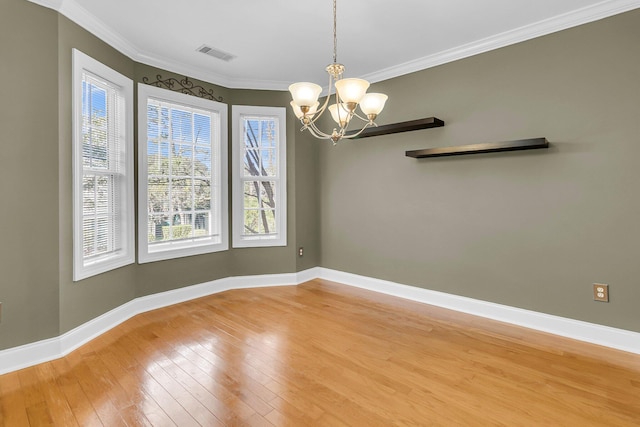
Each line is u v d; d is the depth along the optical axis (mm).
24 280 2303
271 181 4316
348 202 4230
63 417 1771
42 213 2373
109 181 3037
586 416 1761
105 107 2969
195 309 3420
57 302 2434
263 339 2717
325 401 1903
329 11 2605
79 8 2531
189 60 3496
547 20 2717
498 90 3043
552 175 2785
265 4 2506
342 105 1994
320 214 4535
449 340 2689
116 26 2822
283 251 4301
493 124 3080
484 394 1964
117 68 3043
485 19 2723
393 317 3184
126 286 3180
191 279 3764
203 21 2750
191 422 1727
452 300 3383
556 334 2781
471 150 2961
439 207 3443
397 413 1798
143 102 3332
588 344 2602
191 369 2254
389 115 3795
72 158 2564
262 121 4277
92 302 2775
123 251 3174
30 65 2312
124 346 2600
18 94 2270
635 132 2436
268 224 4316
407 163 3670
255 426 1699
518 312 2979
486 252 3154
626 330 2494
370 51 3301
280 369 2252
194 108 3785
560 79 2729
